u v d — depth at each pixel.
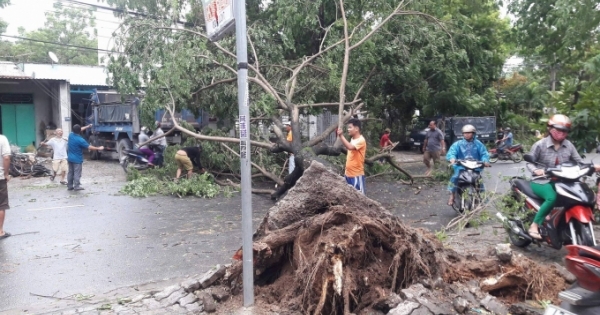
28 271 6.32
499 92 32.91
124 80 11.87
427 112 22.59
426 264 4.68
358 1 12.30
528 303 4.55
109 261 6.72
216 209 10.37
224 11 4.88
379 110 17.09
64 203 11.37
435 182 13.59
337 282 4.20
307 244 4.69
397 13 11.45
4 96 24.38
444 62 13.84
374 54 12.03
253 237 5.09
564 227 5.96
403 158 23.23
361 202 4.88
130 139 19.53
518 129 28.00
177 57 11.05
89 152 24.17
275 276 5.11
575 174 5.75
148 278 5.99
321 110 13.62
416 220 8.89
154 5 12.59
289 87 11.45
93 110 22.34
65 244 7.66
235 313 4.57
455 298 4.37
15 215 10.01
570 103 8.86
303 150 10.36
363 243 4.55
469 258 5.23
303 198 4.94
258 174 13.19
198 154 13.59
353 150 8.38
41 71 25.16
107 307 4.94
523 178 7.36
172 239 7.88
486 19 22.64
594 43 10.05
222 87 12.55
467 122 23.78
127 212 10.17
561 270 4.97
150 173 14.87
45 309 5.02
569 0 9.17
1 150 7.96
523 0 12.57
